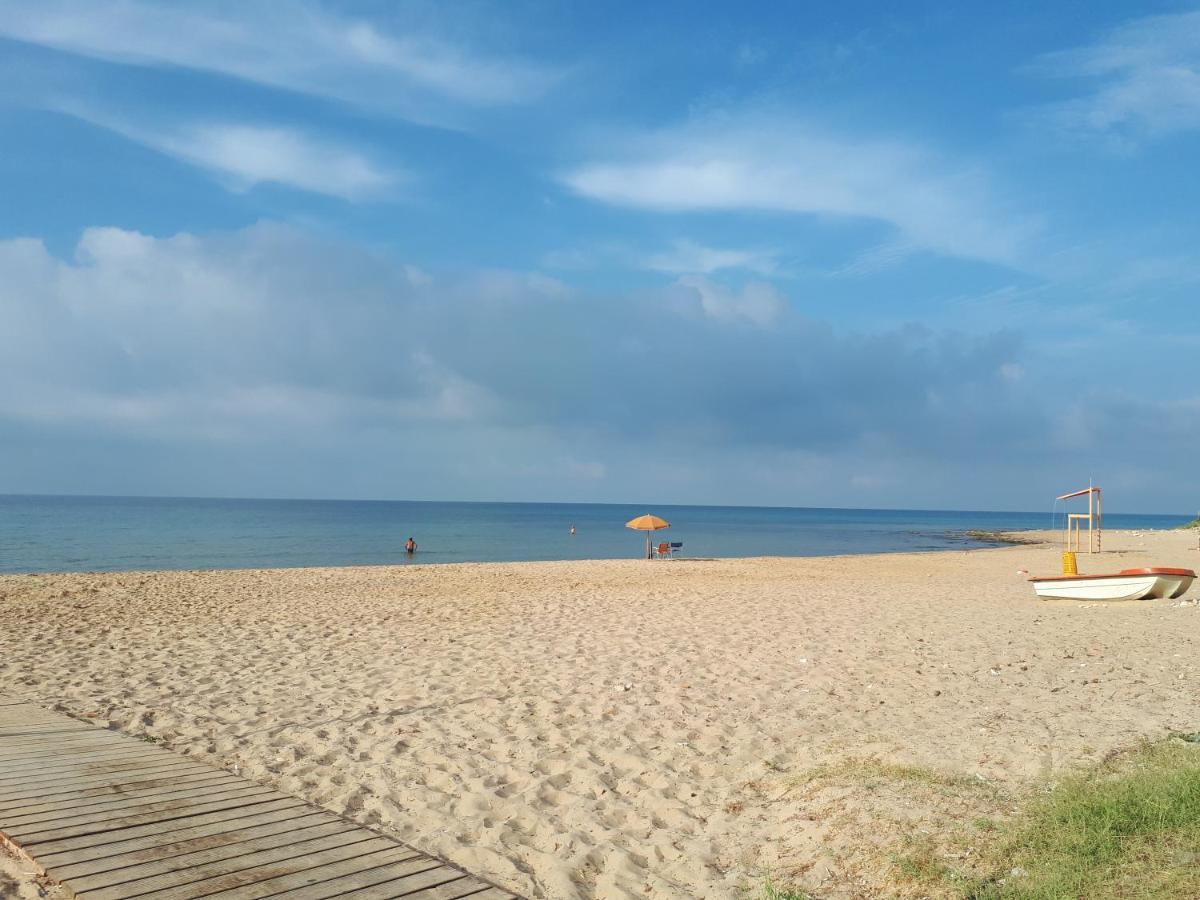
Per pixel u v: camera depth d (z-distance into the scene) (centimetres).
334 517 8919
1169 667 870
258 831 458
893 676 873
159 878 390
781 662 972
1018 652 998
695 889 408
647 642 1129
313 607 1551
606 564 2780
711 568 2648
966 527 10012
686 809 521
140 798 505
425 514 11138
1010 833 420
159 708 772
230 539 4828
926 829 438
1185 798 420
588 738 675
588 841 471
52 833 440
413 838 471
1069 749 561
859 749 606
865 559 3195
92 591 1748
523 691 841
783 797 531
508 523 8238
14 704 764
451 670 950
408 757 630
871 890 388
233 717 744
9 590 1738
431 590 1872
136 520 7100
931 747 590
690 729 696
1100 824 409
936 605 1555
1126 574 1512
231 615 1431
